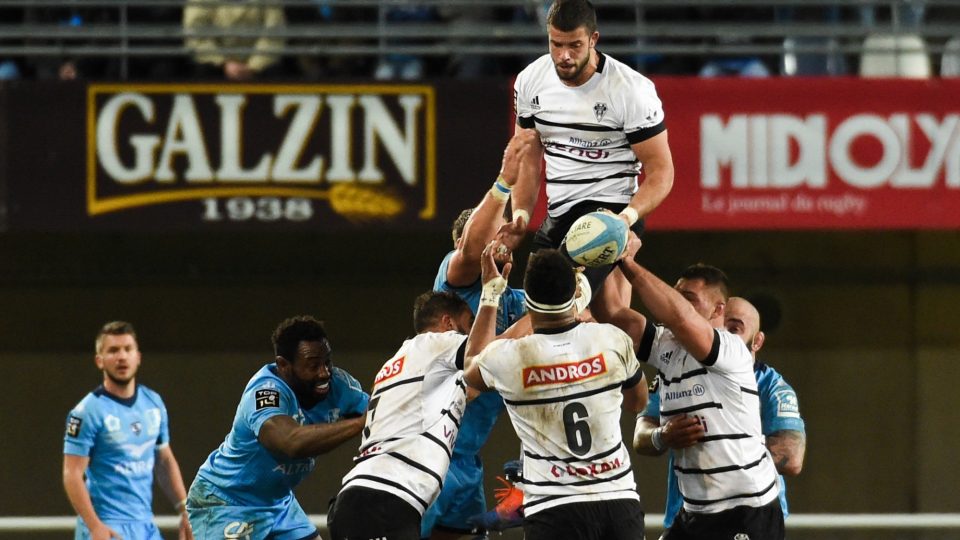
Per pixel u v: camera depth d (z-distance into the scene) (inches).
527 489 734.5
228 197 1249.4
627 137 744.3
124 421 1099.9
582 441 722.8
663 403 792.9
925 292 1446.9
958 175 1258.6
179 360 1448.1
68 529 1263.5
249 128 1250.0
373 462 772.0
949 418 1443.2
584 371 722.8
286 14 1441.9
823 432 1445.6
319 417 889.5
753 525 780.0
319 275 1445.6
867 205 1261.1
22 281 1440.7
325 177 1249.4
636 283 738.2
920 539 1386.6
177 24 1475.1
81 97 1248.8
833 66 1437.0
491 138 1250.0
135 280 1444.4
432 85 1251.2
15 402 1439.5
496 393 898.1
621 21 1493.6
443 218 1249.4
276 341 864.3
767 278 1448.1
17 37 1347.2
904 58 1412.4
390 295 1448.1
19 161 1246.9
